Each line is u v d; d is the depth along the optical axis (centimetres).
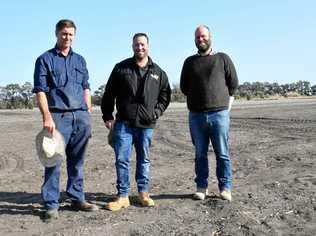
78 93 412
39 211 429
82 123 416
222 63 443
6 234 366
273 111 2019
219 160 454
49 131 395
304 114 1723
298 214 412
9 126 1469
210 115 443
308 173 585
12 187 541
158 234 365
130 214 415
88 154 814
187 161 723
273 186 515
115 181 566
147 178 445
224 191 456
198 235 362
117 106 432
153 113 432
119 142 431
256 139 988
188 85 454
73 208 430
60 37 403
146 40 421
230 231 370
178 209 429
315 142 888
